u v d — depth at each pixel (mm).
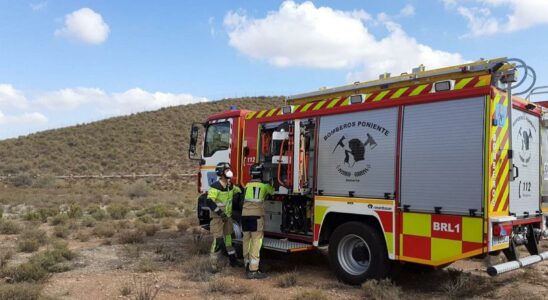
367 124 7496
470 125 6273
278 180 8562
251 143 9797
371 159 7375
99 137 54438
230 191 8969
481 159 6125
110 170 44906
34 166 44500
